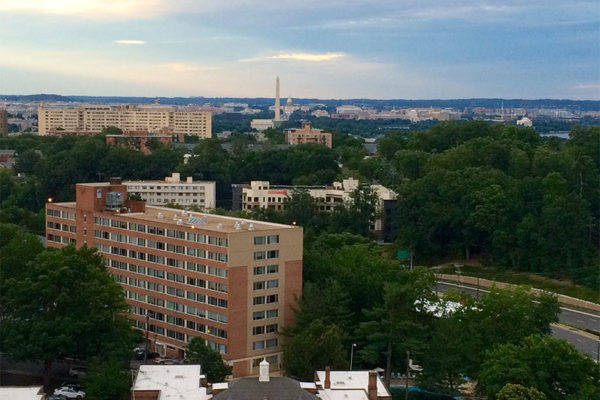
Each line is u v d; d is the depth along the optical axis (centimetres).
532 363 19962
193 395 17375
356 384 18412
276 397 15988
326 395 17525
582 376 19788
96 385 19450
